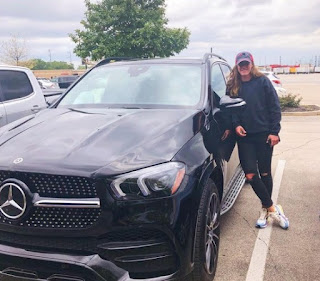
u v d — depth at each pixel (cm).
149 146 286
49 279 264
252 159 413
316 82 4091
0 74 615
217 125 374
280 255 372
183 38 1869
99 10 1784
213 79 430
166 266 265
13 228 263
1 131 342
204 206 292
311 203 512
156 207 258
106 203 254
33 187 263
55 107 419
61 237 259
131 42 1705
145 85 412
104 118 345
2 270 277
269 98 400
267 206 430
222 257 369
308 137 989
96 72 459
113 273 256
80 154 275
